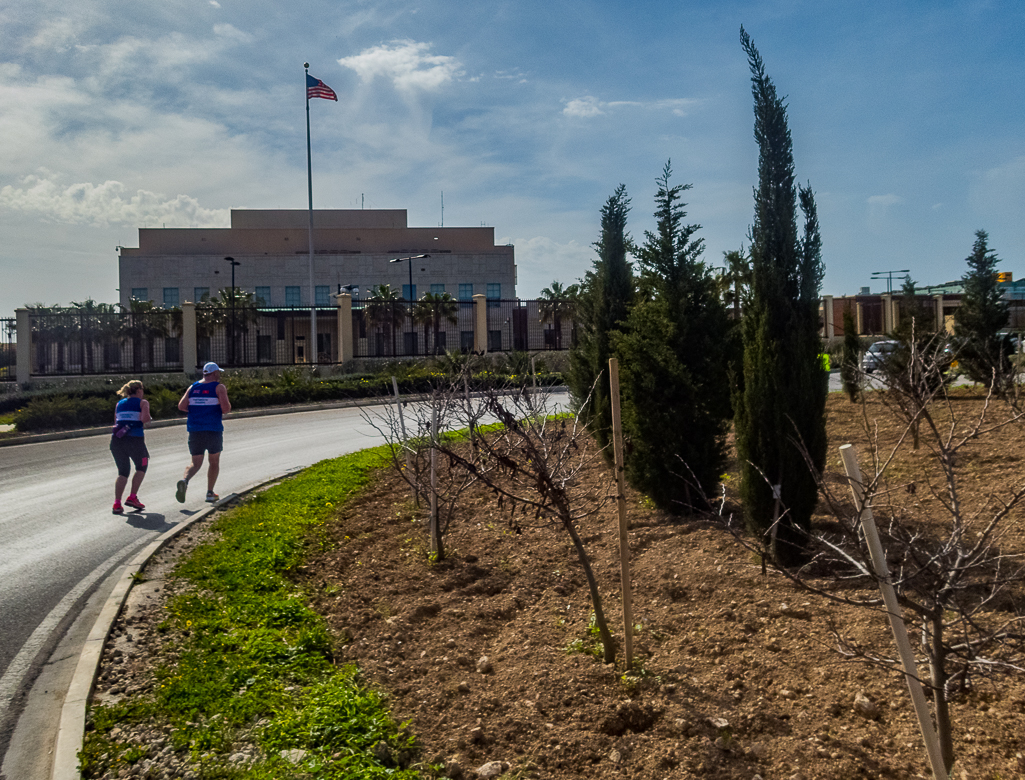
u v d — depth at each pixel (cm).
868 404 1208
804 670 407
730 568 562
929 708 360
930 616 287
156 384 2572
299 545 707
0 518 891
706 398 739
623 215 1070
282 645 468
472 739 365
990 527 282
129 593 590
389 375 2838
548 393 823
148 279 6412
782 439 560
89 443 1642
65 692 443
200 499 986
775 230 588
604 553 645
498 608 539
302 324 5344
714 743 350
